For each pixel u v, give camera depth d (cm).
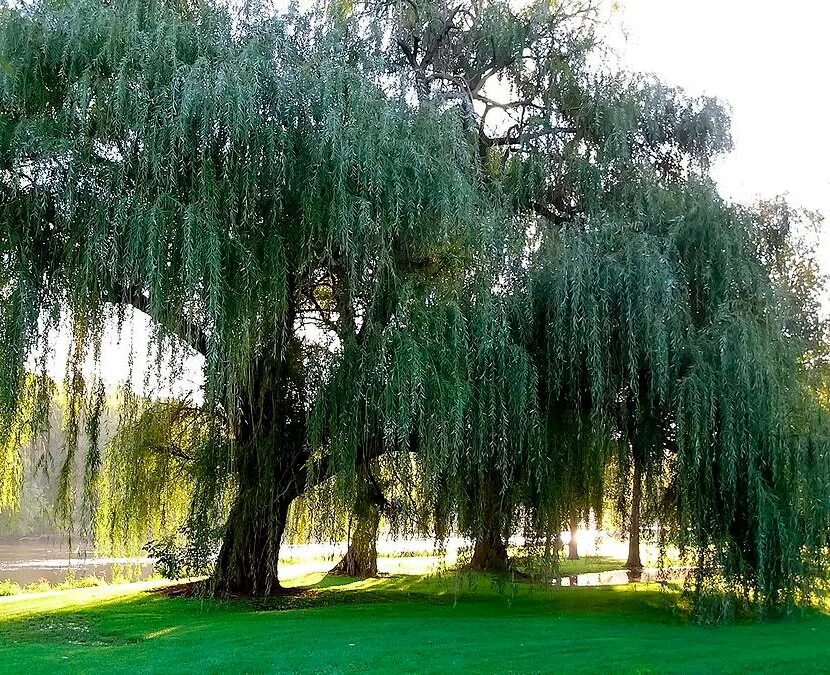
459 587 1131
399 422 898
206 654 773
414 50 1330
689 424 977
